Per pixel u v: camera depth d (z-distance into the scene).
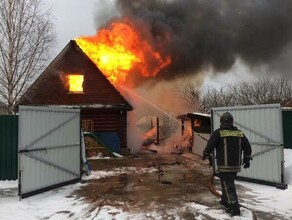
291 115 12.71
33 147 8.06
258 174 8.91
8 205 7.20
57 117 9.05
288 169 9.03
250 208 6.72
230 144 6.29
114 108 19.31
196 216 6.23
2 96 22.28
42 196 8.02
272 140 8.52
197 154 17.66
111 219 6.15
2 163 9.73
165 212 6.53
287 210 6.57
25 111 7.84
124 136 19.84
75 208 6.93
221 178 6.40
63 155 9.26
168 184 9.38
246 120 9.24
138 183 9.59
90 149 16.70
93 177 10.65
